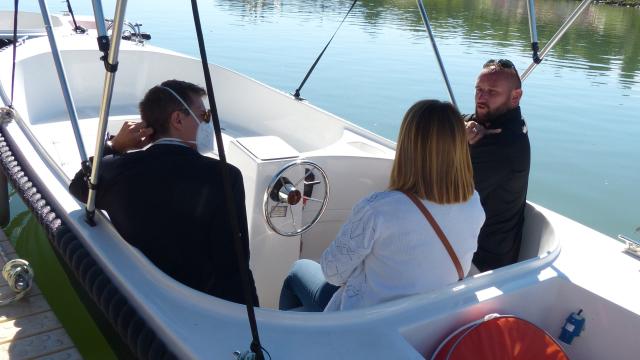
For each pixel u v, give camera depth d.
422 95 9.23
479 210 1.58
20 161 2.56
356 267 1.60
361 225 1.51
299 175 2.18
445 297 1.55
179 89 1.78
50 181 2.26
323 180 2.35
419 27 16.08
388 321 1.46
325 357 1.34
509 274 1.71
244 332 1.40
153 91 1.78
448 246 1.52
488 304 1.58
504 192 2.11
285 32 14.14
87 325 2.73
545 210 2.27
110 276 1.71
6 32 4.63
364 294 1.57
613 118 8.73
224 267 1.73
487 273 1.66
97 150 1.68
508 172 2.08
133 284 1.60
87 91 4.18
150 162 1.71
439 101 1.52
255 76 9.90
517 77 2.13
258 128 3.99
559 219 2.19
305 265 2.00
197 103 1.80
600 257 1.91
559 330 1.79
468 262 1.61
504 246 2.17
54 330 2.39
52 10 11.63
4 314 2.46
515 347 1.50
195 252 1.72
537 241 2.17
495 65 2.14
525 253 2.23
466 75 10.58
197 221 1.71
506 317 1.52
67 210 2.02
